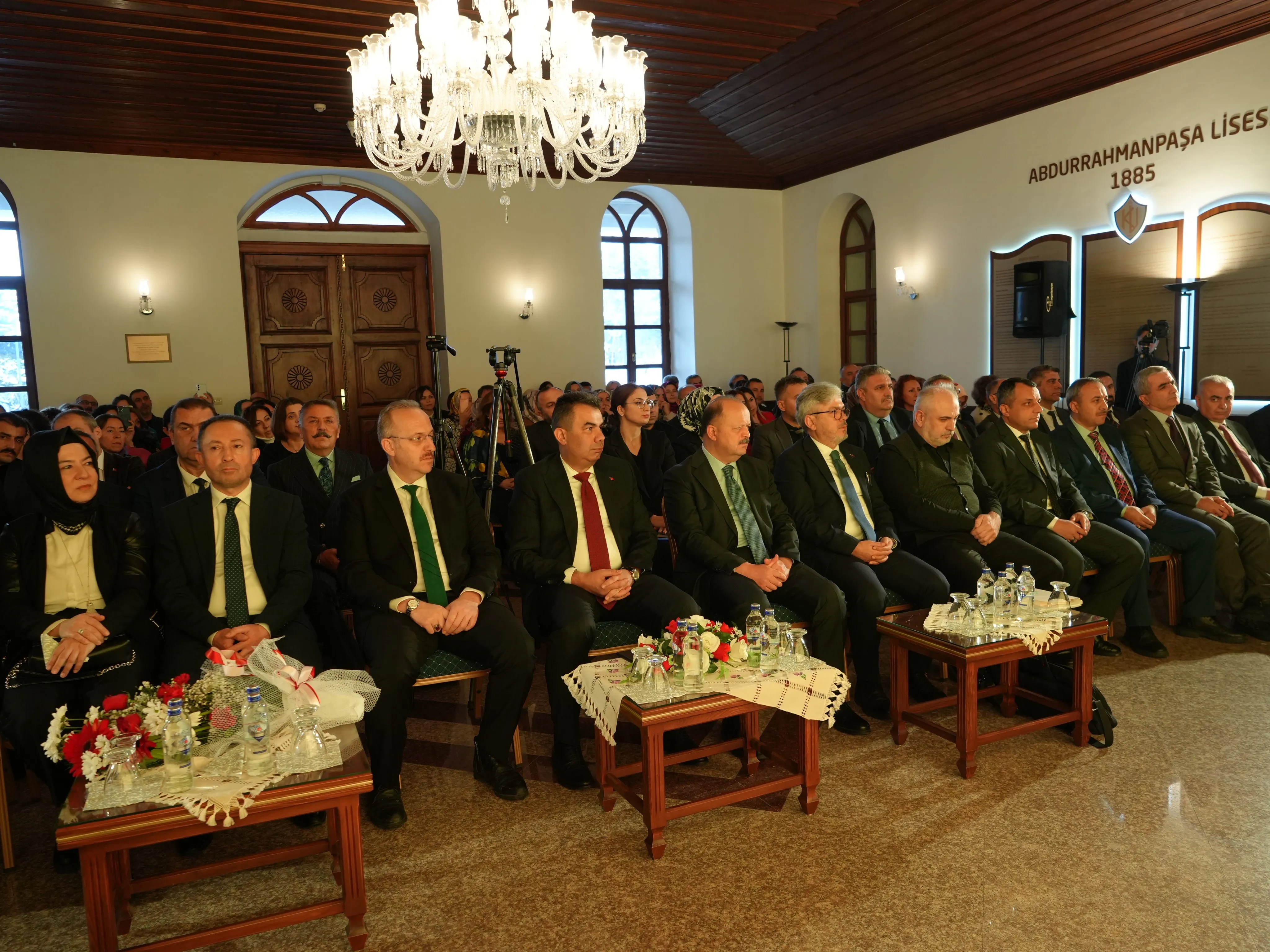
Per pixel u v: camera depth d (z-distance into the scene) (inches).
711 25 250.2
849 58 276.4
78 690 96.2
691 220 401.1
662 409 307.7
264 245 346.3
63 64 251.1
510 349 198.2
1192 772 105.0
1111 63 263.0
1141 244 265.9
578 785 106.3
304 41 242.2
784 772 109.2
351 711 87.0
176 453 141.4
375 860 91.5
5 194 306.8
